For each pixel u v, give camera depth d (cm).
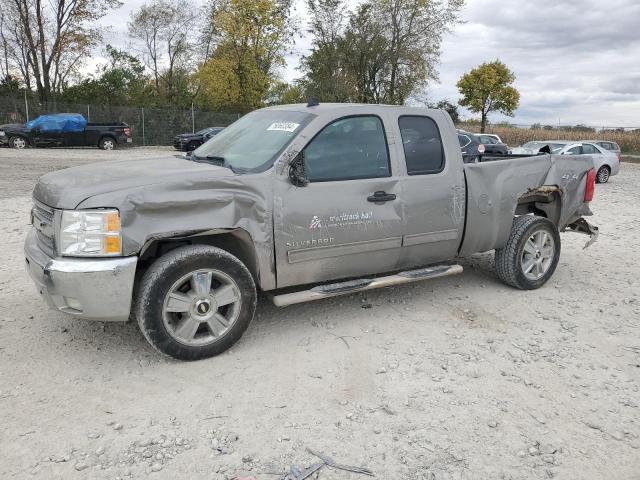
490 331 483
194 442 314
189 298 394
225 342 415
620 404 371
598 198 1505
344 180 451
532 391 383
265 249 418
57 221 370
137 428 326
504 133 5150
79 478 283
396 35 4266
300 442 318
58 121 2883
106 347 428
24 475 283
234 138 488
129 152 2870
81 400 353
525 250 577
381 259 485
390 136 479
